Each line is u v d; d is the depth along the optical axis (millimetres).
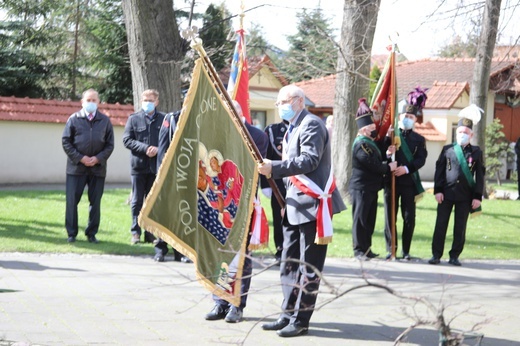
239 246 6422
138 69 14148
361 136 10500
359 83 17016
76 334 6148
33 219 12602
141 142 10758
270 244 11508
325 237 6195
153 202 5688
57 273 8633
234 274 6355
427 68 36125
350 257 10797
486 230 14984
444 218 10719
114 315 6836
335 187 6516
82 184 10805
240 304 6750
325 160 6410
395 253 10844
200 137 6105
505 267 10828
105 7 27766
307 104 32344
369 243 10672
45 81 27984
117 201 15805
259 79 30281
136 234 10969
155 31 14000
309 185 6281
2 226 11766
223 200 6336
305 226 6336
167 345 5945
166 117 8914
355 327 6734
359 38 16797
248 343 6090
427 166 31609
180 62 14258
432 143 31641
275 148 9906
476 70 19500
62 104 22328
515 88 31594
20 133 21406
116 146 23078
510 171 31469
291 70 21562
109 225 12375
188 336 6230
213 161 6266
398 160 10750
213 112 6254
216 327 6555
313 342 6191
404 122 10797
